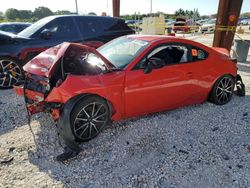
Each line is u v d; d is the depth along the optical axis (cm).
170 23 3016
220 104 485
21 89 371
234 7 872
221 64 466
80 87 318
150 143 343
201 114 441
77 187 260
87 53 359
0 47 549
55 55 354
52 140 346
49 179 270
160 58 396
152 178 274
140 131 374
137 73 365
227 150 329
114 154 317
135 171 286
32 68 353
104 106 344
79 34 644
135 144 340
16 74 569
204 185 264
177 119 418
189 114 439
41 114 425
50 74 319
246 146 340
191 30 2536
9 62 558
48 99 322
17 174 277
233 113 450
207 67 445
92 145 336
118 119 373
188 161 304
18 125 389
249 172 285
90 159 306
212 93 470
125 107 367
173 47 413
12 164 294
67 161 300
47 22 620
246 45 949
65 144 326
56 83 316
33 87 353
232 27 895
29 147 329
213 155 317
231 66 483
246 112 454
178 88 412
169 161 304
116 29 707
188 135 366
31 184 262
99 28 679
